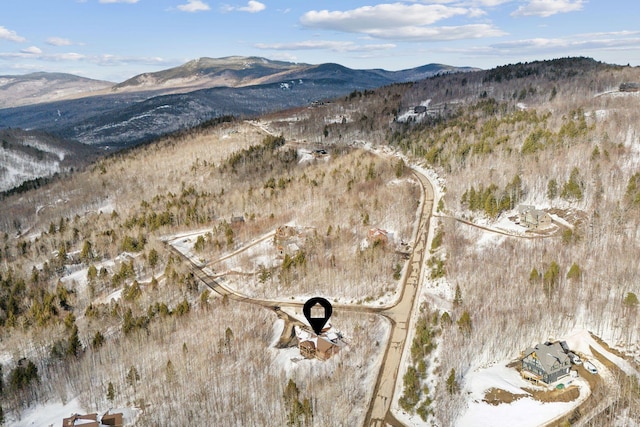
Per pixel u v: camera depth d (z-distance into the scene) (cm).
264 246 15162
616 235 11838
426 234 14312
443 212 15238
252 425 8000
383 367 9325
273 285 12912
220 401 8488
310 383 8681
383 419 8069
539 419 7700
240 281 13400
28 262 15388
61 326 11300
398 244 13988
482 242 13125
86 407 8888
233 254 15112
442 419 7844
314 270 12950
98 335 10556
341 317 11050
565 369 8494
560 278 10719
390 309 11344
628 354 8844
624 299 9712
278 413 8212
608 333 9394
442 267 12225
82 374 9669
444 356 9138
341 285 12369
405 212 15388
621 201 12756
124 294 12694
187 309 11644
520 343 9438
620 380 8231
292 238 14788
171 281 13050
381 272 12569
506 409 7988
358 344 9900
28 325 11519
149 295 12494
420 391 8538
